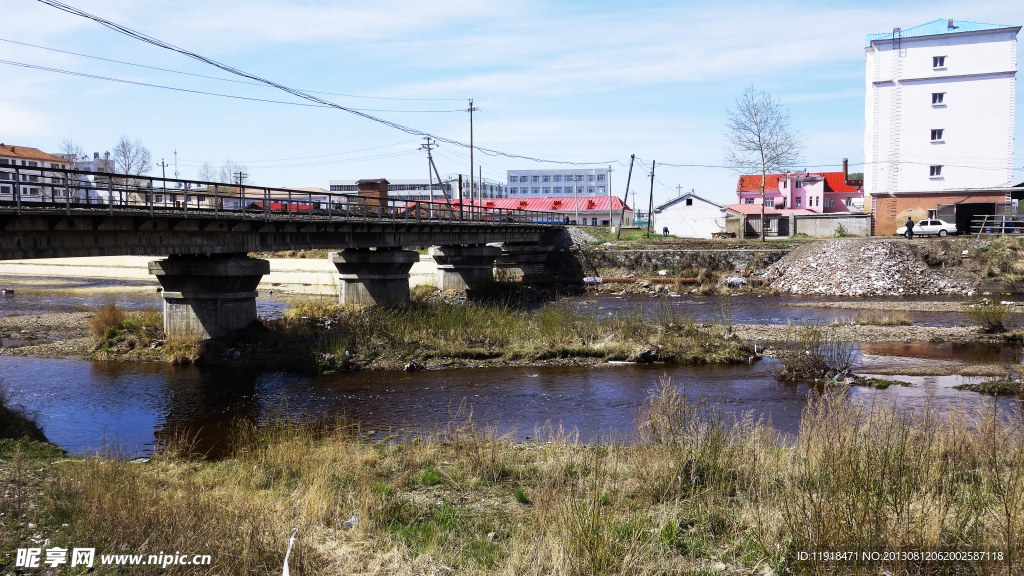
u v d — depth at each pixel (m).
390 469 12.51
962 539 7.79
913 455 10.05
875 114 64.06
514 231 55.62
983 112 61.34
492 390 20.42
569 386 20.83
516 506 10.46
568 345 25.55
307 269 62.97
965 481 10.07
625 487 10.71
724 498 10.05
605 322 28.16
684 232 84.88
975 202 59.16
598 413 17.88
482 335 26.48
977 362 23.61
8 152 95.56
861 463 9.23
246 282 27.12
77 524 8.62
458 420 17.27
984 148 61.53
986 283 45.38
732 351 24.67
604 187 188.25
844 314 36.50
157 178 22.23
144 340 26.28
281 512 9.36
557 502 9.55
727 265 55.38
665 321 28.41
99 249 20.59
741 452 11.36
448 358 24.45
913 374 21.86
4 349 26.61
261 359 24.19
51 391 20.44
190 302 26.31
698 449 11.26
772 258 55.16
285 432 14.87
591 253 58.78
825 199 108.69
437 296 45.38
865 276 47.31
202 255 26.48
